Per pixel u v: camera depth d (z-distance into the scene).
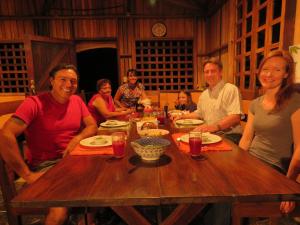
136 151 1.19
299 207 1.22
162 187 0.90
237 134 2.13
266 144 1.56
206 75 2.22
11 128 1.48
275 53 1.53
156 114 2.21
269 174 1.00
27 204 0.82
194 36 5.15
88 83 7.00
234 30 3.59
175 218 1.19
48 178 1.00
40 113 1.66
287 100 1.46
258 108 1.64
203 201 0.83
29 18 4.89
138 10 5.04
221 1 4.17
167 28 5.12
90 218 1.68
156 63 5.33
